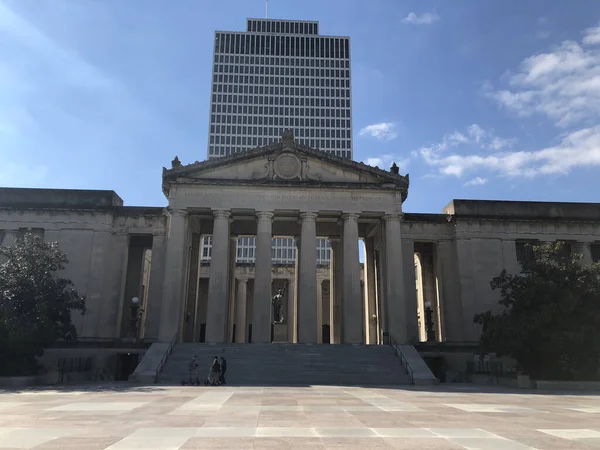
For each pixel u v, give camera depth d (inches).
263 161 1956.2
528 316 1444.4
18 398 888.3
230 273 2319.1
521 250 2139.5
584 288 1409.9
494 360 1831.9
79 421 585.9
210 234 2230.6
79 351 1831.9
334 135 6722.4
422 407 767.7
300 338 1787.6
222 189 1908.2
